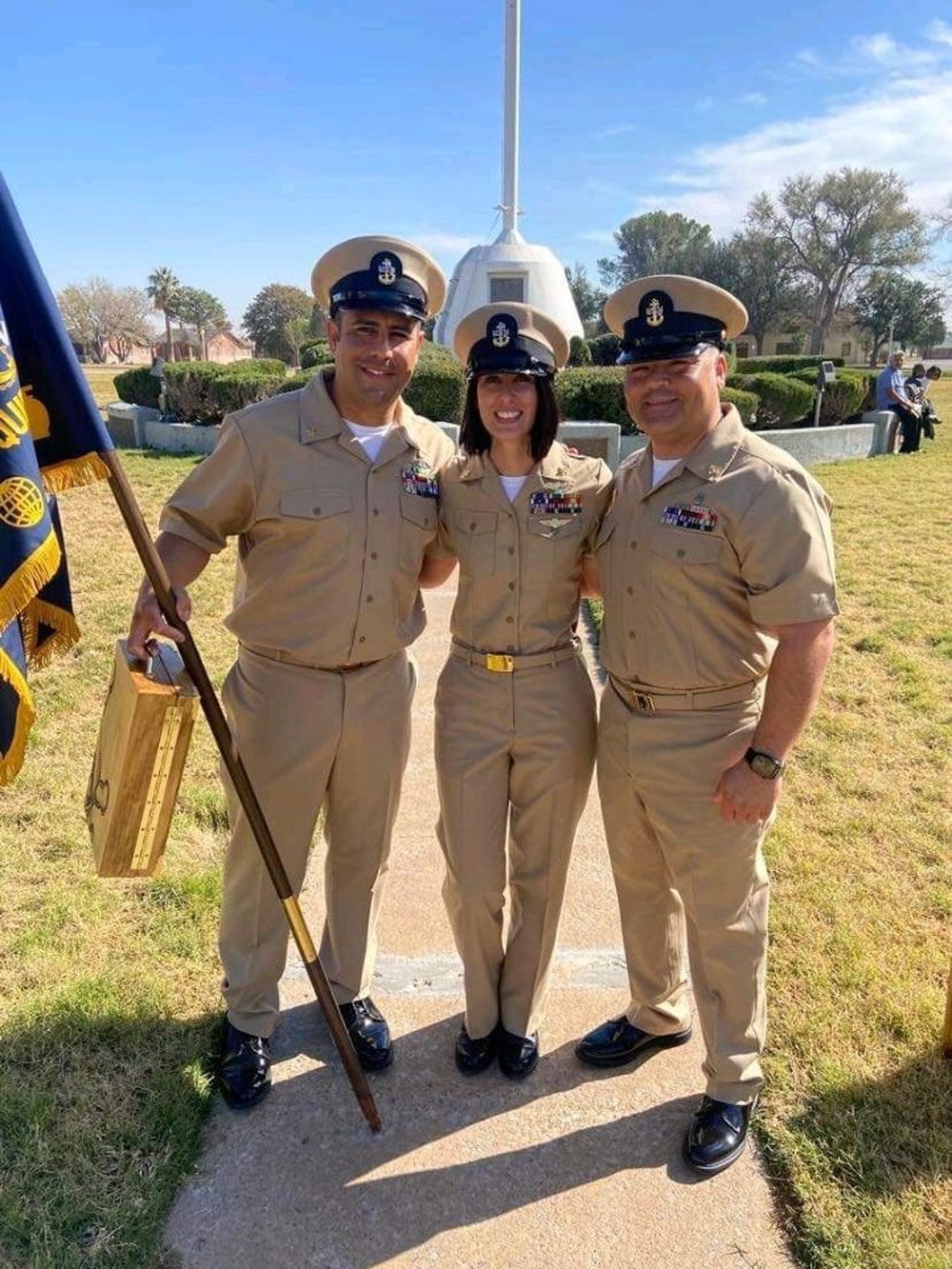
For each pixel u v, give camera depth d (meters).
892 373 14.59
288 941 2.51
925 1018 2.60
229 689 2.39
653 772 2.16
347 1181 2.16
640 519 2.10
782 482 1.95
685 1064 2.52
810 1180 2.12
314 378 2.26
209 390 12.86
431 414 10.00
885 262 57.69
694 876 2.18
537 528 2.21
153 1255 1.97
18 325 1.88
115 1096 2.33
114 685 2.16
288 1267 1.96
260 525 2.22
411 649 5.62
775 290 59.94
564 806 2.34
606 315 2.16
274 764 2.30
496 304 2.14
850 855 3.44
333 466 2.18
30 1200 2.06
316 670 2.29
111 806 2.05
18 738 2.00
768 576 1.94
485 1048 2.49
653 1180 2.16
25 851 3.38
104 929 2.96
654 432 2.05
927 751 4.28
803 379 14.56
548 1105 2.38
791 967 2.82
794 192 57.03
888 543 8.27
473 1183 2.16
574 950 2.99
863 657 5.49
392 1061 2.52
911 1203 2.06
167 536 2.22
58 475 1.95
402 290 2.12
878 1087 2.37
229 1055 2.43
